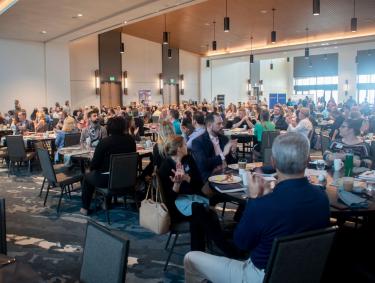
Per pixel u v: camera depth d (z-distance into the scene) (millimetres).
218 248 2648
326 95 25438
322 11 11180
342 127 4539
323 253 1681
